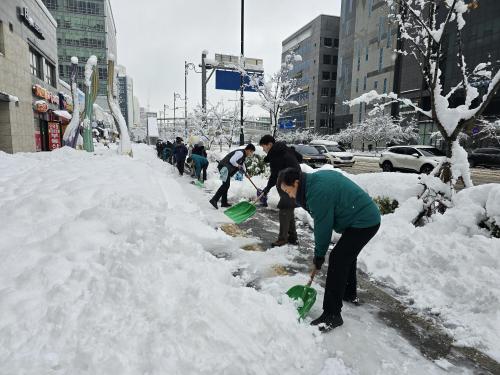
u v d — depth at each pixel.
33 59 20.50
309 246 4.82
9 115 15.78
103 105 74.38
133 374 1.86
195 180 11.34
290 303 2.85
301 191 2.69
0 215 3.93
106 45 75.62
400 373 2.27
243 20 15.70
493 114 33.19
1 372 1.82
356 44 60.06
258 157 12.63
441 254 3.60
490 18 33.44
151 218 3.86
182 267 2.96
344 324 2.84
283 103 15.70
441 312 3.01
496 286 3.06
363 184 6.30
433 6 5.75
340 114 66.12
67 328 2.15
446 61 37.22
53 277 2.68
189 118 32.41
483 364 2.38
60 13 72.75
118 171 7.44
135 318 2.26
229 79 23.02
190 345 2.06
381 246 4.23
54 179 5.98
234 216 5.67
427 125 41.03
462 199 4.72
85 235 3.36
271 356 2.20
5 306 2.32
